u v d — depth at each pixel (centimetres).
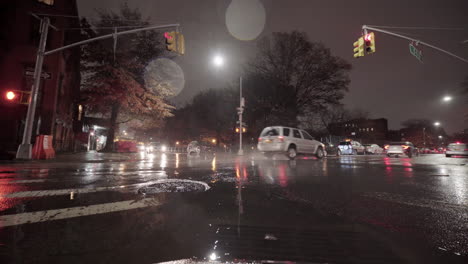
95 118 3859
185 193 421
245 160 1314
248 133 3562
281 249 205
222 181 555
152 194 411
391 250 205
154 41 2803
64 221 270
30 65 1872
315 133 4141
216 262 181
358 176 644
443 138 8744
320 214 306
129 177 621
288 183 532
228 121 4197
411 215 302
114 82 2375
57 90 1947
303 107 3459
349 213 311
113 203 350
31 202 353
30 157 1199
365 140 7388
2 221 268
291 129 1382
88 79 2394
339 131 4878
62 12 2012
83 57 2448
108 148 2647
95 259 184
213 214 301
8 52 1830
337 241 223
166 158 1566
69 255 189
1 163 1057
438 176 650
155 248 204
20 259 181
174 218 284
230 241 221
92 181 552
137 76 2730
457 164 1105
